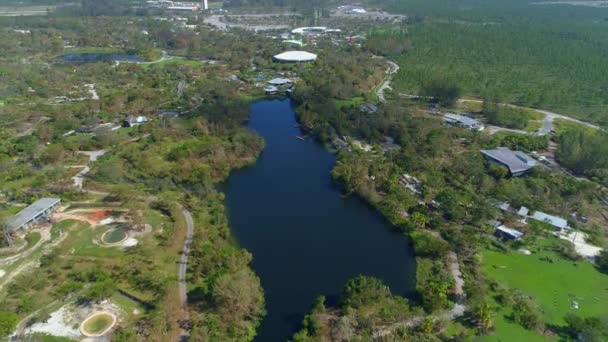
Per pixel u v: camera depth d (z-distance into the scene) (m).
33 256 106.19
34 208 121.75
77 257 105.56
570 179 144.38
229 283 88.44
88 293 90.81
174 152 162.00
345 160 160.88
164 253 107.62
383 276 105.56
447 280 97.00
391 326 85.88
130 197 130.25
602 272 103.56
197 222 122.06
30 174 147.00
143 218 123.06
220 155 163.25
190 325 85.56
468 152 165.12
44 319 86.12
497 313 89.62
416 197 136.88
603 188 144.25
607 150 148.50
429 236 115.88
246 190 148.25
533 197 133.50
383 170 150.12
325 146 184.50
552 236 117.12
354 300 89.62
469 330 84.69
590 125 198.62
